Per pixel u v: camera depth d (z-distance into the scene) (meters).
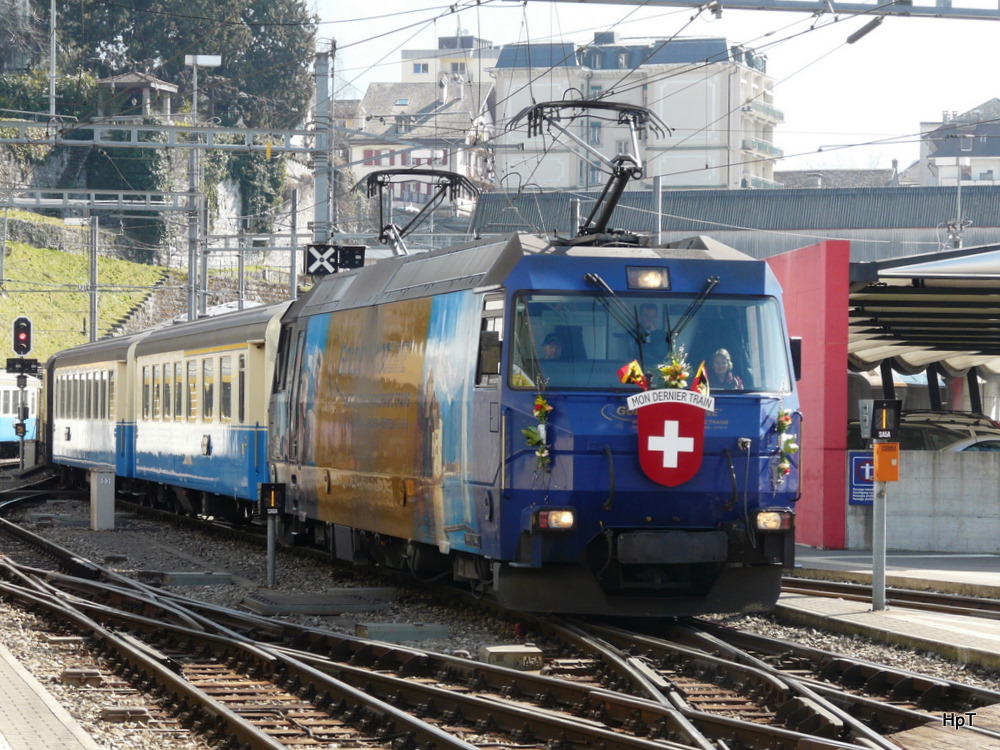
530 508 22.59
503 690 18.88
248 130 51.81
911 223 121.81
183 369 48.03
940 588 31.33
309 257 47.22
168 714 18.14
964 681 19.95
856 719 16.62
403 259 29.78
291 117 150.12
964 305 41.44
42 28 141.88
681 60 161.12
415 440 27.06
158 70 141.50
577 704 17.86
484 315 23.95
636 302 23.33
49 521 49.69
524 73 162.75
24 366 75.88
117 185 138.62
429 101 192.50
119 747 15.93
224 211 145.88
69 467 69.38
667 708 16.33
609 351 23.08
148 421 52.84
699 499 23.03
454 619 26.11
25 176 134.50
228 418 42.31
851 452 39.69
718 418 23.16
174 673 19.88
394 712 16.77
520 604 23.02
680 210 123.19
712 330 23.52
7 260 127.25
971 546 39.62
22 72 140.25
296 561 36.91
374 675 19.36
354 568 34.03
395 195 159.75
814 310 40.50
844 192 124.44
